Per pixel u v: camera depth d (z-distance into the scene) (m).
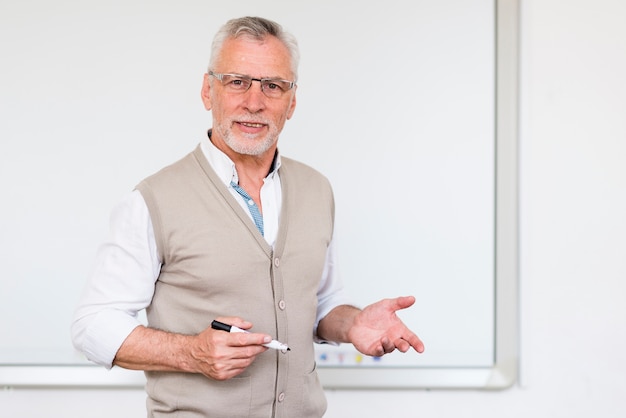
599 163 2.27
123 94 2.17
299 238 1.52
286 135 2.20
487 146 2.24
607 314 2.28
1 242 2.14
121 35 2.16
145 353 1.37
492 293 2.25
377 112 2.22
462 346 2.24
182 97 2.18
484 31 2.23
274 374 1.46
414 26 2.22
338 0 2.20
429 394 2.24
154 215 1.44
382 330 1.52
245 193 1.51
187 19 2.17
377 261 2.22
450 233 2.24
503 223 2.24
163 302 1.47
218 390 1.43
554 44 2.26
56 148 2.15
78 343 1.42
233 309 1.44
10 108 2.14
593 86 2.27
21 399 2.15
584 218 2.27
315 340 1.73
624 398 2.28
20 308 2.14
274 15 2.19
